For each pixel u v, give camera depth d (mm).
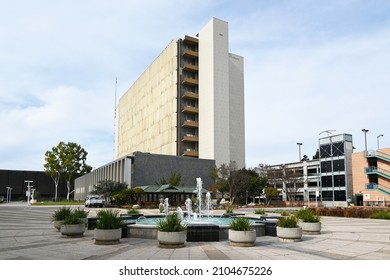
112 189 49906
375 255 9695
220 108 68625
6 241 12414
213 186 57094
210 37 70875
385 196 49250
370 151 53500
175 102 71062
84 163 86750
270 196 60125
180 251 10273
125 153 100750
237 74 76938
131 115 97688
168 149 71875
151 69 84812
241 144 73688
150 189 48719
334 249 10695
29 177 106250
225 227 12984
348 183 57688
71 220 13852
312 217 15039
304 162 74938
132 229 13320
